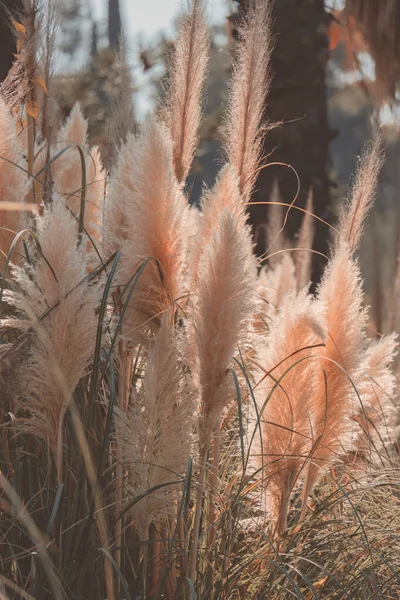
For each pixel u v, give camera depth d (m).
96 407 4.59
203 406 4.38
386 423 5.98
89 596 4.29
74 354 4.02
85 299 4.03
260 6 5.15
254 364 5.40
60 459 4.16
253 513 5.18
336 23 12.75
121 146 5.40
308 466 5.02
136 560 4.58
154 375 4.14
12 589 4.24
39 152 5.56
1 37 7.41
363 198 5.29
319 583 4.84
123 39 5.61
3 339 4.80
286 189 10.72
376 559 5.03
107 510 4.50
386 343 5.96
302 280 8.15
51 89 5.77
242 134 5.14
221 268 4.26
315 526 4.98
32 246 4.90
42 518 4.50
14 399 4.27
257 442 4.96
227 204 5.03
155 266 4.57
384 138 5.34
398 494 5.72
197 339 4.32
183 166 5.07
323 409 5.01
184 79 5.02
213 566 4.58
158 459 4.14
